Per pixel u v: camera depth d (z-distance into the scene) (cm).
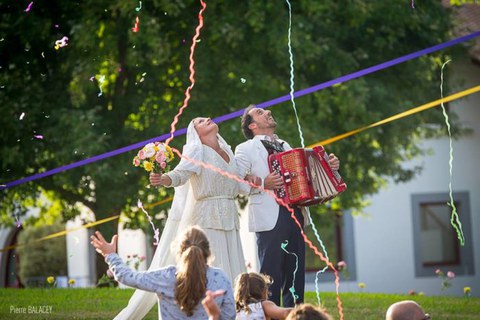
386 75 2609
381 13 2467
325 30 2441
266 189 1207
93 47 2209
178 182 1155
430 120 2772
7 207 2631
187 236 895
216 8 2319
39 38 2216
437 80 2772
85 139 2131
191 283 865
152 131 2262
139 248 3562
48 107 2252
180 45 2319
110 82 2416
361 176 2647
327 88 2412
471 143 3588
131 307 1215
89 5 2208
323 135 2361
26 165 2352
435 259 3594
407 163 3559
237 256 1207
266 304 973
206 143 1204
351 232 3491
